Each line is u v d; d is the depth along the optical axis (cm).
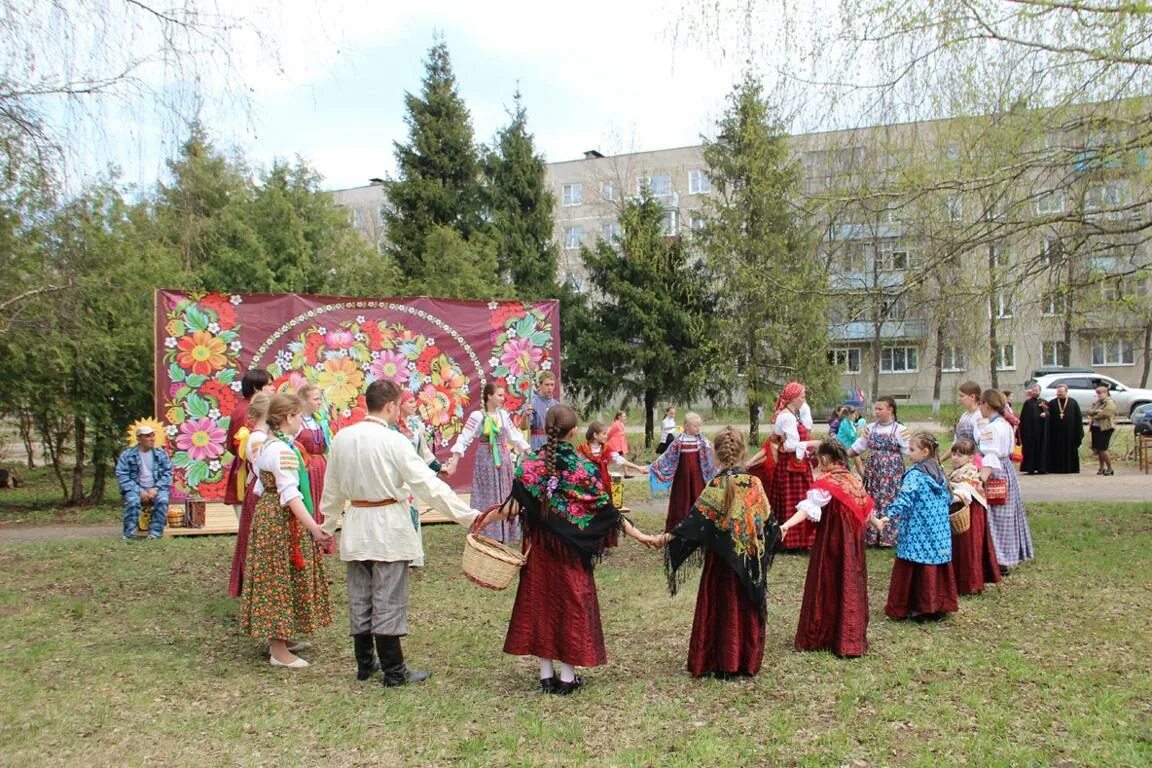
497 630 620
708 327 2397
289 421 537
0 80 695
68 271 1145
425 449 841
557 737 420
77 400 1446
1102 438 1597
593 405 2503
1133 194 902
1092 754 389
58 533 1161
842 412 1472
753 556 502
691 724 439
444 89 2939
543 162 2939
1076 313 981
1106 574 764
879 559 859
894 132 943
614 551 922
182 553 918
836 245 1046
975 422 770
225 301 1084
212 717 448
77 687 491
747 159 1250
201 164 2028
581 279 3725
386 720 443
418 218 2841
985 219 925
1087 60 840
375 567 498
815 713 451
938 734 418
